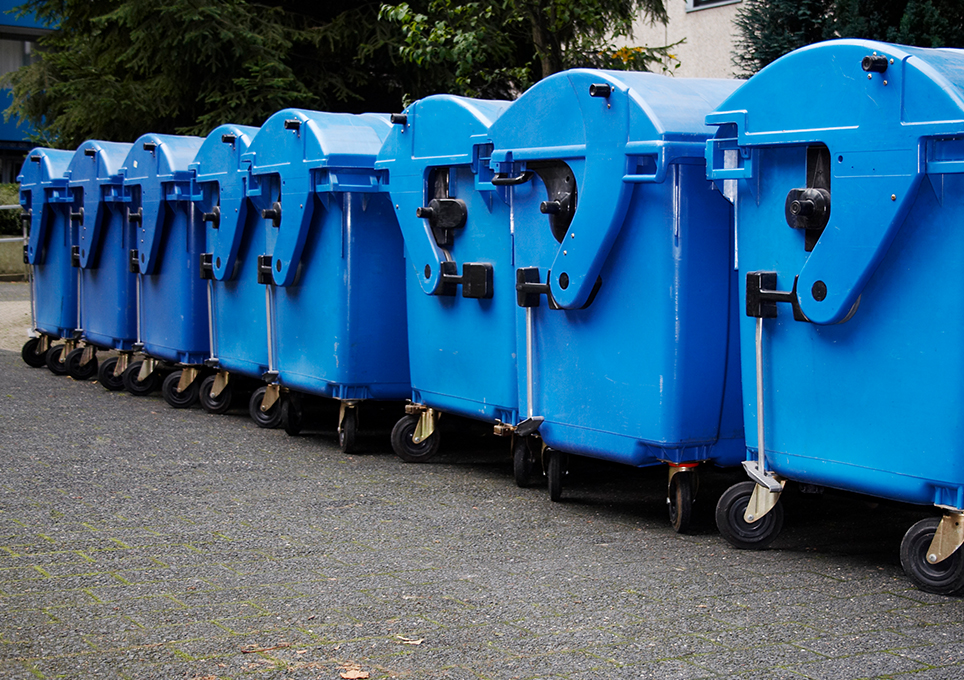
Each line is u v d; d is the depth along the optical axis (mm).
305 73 13469
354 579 4254
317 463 6645
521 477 6035
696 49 15523
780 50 10320
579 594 4082
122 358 9742
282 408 7578
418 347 6555
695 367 4957
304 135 6945
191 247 8578
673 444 4961
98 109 13109
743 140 4535
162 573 4312
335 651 3479
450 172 6152
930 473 4043
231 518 5227
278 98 12711
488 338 5980
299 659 3410
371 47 12938
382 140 6895
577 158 5219
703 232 4926
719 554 4680
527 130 5496
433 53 10156
